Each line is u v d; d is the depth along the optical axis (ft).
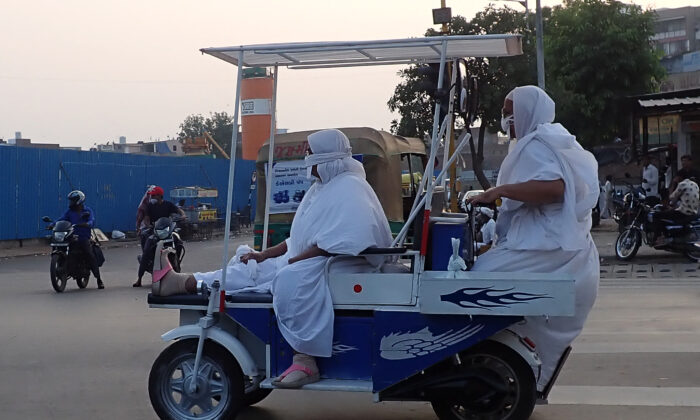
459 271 15.92
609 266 50.42
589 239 16.31
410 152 44.29
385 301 16.06
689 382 21.17
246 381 18.56
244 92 136.98
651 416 18.28
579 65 95.76
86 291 45.96
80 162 88.79
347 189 16.56
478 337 15.57
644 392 20.35
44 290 46.39
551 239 15.74
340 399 21.20
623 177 96.94
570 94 92.89
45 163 82.64
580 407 19.19
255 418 19.36
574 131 97.50
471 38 16.25
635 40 94.43
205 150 197.57
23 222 79.05
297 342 16.17
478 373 15.85
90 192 90.74
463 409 16.70
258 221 41.22
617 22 94.79
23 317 35.50
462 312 15.34
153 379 17.56
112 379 23.35
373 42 16.63
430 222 16.48
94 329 32.04
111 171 94.63
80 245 46.19
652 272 47.24
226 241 17.26
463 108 17.53
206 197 105.19
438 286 15.46
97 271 47.26
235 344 16.93
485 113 88.89
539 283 14.99
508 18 92.07
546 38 97.04
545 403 16.96
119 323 33.53
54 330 31.89
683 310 32.83
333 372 16.42
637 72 95.55
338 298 16.33
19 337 30.37
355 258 16.55
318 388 16.14
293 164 40.40
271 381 16.37
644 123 72.08
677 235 49.73
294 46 17.12
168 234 47.42
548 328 16.20
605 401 19.63
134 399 21.06
